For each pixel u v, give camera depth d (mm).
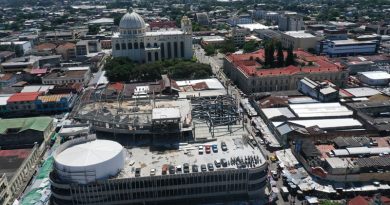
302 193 168500
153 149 179250
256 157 168000
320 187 171375
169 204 162125
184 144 183125
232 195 164500
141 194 157875
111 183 152875
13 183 173250
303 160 191500
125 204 159000
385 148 193750
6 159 190500
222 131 196625
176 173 156875
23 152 198750
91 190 153500
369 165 175750
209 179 158875
